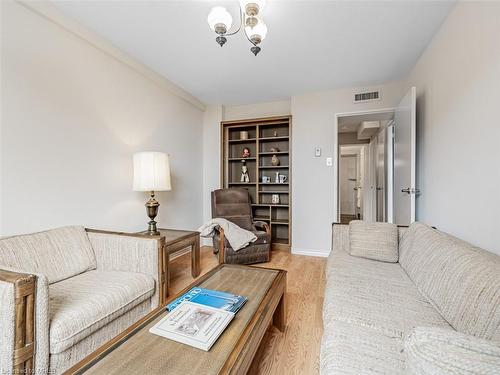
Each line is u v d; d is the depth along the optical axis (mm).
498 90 1315
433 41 2188
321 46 2352
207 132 4180
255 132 4262
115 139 2441
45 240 1610
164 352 914
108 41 2285
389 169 4117
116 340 971
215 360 880
